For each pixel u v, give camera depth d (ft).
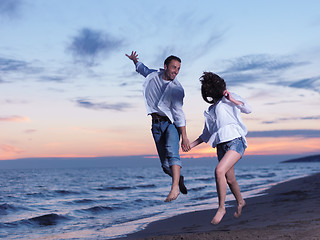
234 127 10.71
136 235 14.92
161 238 11.16
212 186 55.11
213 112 11.12
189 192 44.50
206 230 13.16
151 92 11.75
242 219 15.14
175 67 11.18
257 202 24.57
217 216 10.07
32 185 71.61
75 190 53.78
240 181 69.10
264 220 13.69
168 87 11.36
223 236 10.15
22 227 21.01
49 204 34.55
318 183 40.75
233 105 11.01
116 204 32.50
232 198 31.58
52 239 15.93
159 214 23.49
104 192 50.34
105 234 16.24
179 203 31.48
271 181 63.21
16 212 28.58
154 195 43.55
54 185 71.41
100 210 28.32
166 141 11.58
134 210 27.76
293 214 14.48
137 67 12.82
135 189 55.52
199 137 11.64
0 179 107.34
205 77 11.21
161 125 11.73
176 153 11.40
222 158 10.44
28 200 39.01
